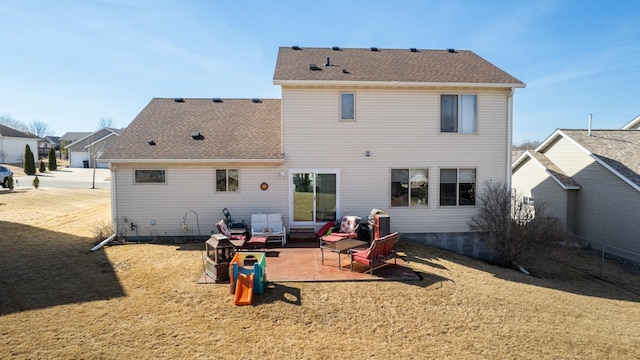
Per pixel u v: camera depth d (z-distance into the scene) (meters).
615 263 14.77
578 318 7.67
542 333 6.82
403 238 13.60
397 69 14.08
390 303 7.73
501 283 9.55
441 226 13.65
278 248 11.86
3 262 9.84
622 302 9.26
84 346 5.82
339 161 13.24
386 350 6.00
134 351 5.73
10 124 98.06
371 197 13.41
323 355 5.79
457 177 13.58
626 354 6.21
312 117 13.09
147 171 12.84
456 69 14.27
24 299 7.52
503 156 13.62
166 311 7.11
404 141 13.34
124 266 9.80
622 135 18.70
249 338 6.22
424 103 13.31
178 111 15.77
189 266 9.85
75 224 15.15
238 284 7.62
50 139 82.94
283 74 13.06
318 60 14.80
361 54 15.85
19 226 14.02
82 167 49.09
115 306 7.29
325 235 12.39
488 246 13.43
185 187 12.98
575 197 17.92
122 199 12.80
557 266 13.86
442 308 7.64
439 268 10.40
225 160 12.64
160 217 12.96
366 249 10.65
